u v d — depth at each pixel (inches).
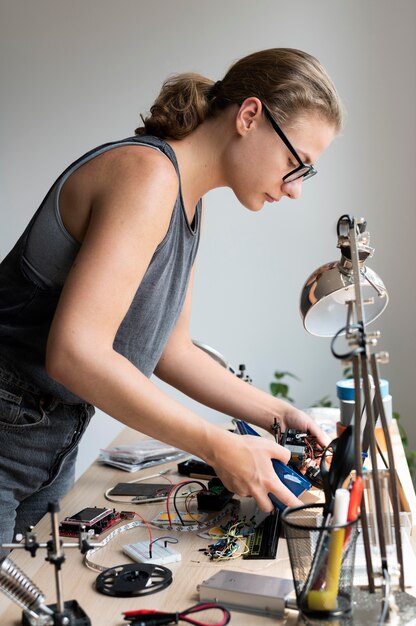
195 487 60.0
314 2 127.6
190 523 51.6
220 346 136.9
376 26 125.7
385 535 41.8
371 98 127.1
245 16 130.3
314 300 56.1
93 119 136.5
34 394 55.8
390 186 128.3
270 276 134.3
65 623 36.6
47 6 135.3
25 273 53.4
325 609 36.7
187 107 53.1
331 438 67.4
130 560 46.0
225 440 46.9
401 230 128.5
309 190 131.2
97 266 45.1
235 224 134.0
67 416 57.6
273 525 49.5
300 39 128.6
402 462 58.6
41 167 138.6
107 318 45.1
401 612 37.4
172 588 41.8
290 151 51.9
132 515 53.6
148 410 45.3
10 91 137.4
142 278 51.7
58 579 37.0
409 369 130.3
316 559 36.7
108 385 44.4
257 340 135.9
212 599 39.9
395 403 131.0
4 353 55.0
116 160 48.6
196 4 131.6
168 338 64.3
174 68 133.3
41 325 54.3
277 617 38.5
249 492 47.9
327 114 52.0
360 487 38.1
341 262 55.1
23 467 57.4
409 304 129.3
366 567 40.1
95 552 47.3
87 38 135.0
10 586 35.8
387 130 127.3
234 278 135.3
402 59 125.6
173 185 48.5
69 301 44.7
